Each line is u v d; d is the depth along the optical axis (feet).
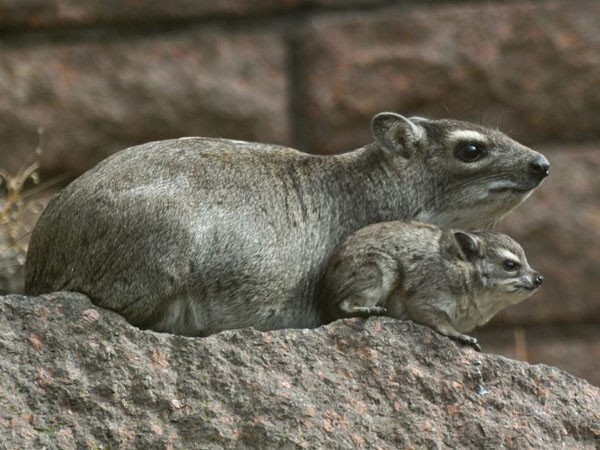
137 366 38.60
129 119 68.08
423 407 39.58
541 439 39.65
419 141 47.01
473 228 47.98
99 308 39.93
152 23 68.80
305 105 68.80
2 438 36.47
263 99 68.59
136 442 37.32
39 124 67.36
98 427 37.37
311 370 39.60
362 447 38.29
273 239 42.98
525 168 46.75
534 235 68.64
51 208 42.11
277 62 68.95
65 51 68.03
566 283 68.54
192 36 68.85
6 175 63.41
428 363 40.57
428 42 69.05
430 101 68.95
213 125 68.39
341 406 39.04
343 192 45.85
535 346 68.49
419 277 42.78
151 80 68.33
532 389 40.78
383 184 46.50
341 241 45.42
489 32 69.21
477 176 46.93
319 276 44.50
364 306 42.42
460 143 46.91
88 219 40.91
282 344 39.88
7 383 37.65
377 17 69.10
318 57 68.80
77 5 68.03
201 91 68.39
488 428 39.40
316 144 68.59
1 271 56.08
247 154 44.45
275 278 43.01
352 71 68.64
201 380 38.68
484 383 40.55
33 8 67.67
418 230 43.60
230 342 39.65
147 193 41.16
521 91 69.10
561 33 68.90
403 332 41.01
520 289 43.83
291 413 38.37
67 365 38.32
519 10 69.00
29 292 42.55
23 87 67.46
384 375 39.96
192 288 41.52
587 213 68.69
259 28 69.31
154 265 40.68
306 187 45.06
